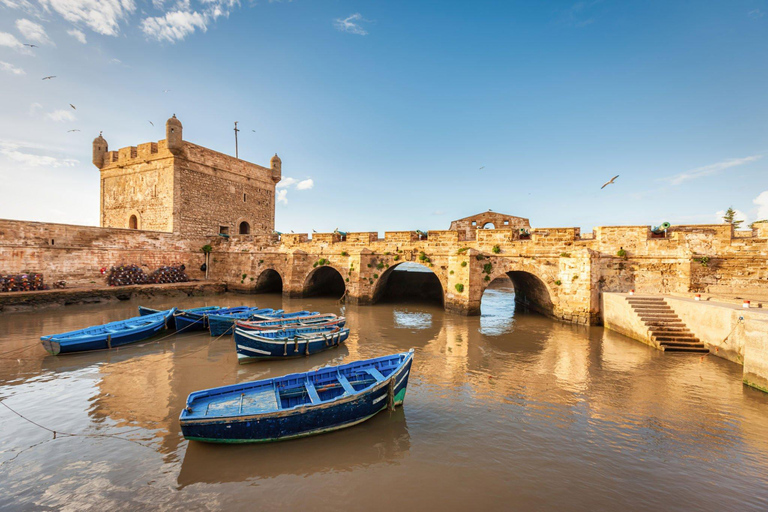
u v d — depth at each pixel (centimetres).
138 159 3947
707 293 2127
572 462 854
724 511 699
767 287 2128
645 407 1145
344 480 780
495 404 1162
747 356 1313
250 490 744
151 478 776
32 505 693
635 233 2355
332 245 3312
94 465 819
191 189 3903
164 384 1310
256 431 889
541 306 2791
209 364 1548
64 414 1062
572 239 2456
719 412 1111
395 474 802
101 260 3136
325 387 1092
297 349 1658
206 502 708
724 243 2223
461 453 885
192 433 848
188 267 3850
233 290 3778
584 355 1695
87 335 1678
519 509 698
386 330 2211
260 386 1060
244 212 4625
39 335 1891
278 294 3741
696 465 847
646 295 2166
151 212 3878
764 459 870
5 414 1058
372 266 3098
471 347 1834
